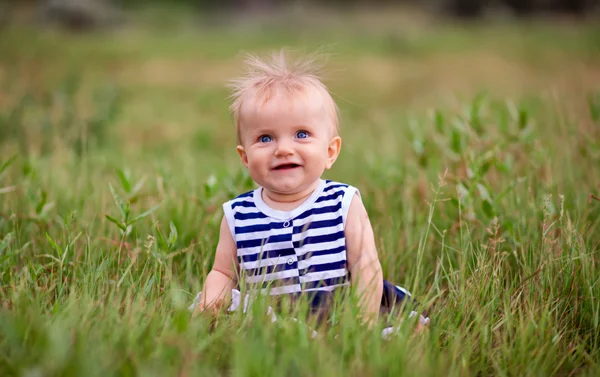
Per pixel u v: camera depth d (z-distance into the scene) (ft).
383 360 7.42
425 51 56.03
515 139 14.33
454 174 13.98
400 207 13.51
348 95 37.86
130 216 12.39
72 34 67.97
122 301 9.21
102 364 7.16
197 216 12.75
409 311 8.63
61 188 14.42
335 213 9.62
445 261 11.43
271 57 11.19
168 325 8.06
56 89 25.29
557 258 10.01
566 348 8.71
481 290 9.55
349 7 107.04
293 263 9.55
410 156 18.49
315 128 9.54
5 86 32.65
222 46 61.16
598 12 81.10
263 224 9.72
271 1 99.60
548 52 50.72
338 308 8.59
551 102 24.44
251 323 8.37
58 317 7.99
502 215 11.83
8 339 7.63
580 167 14.42
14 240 11.28
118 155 20.99
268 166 9.47
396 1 109.70
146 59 51.78
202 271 11.04
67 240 11.23
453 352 8.09
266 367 7.20
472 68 45.47
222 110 33.63
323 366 7.28
